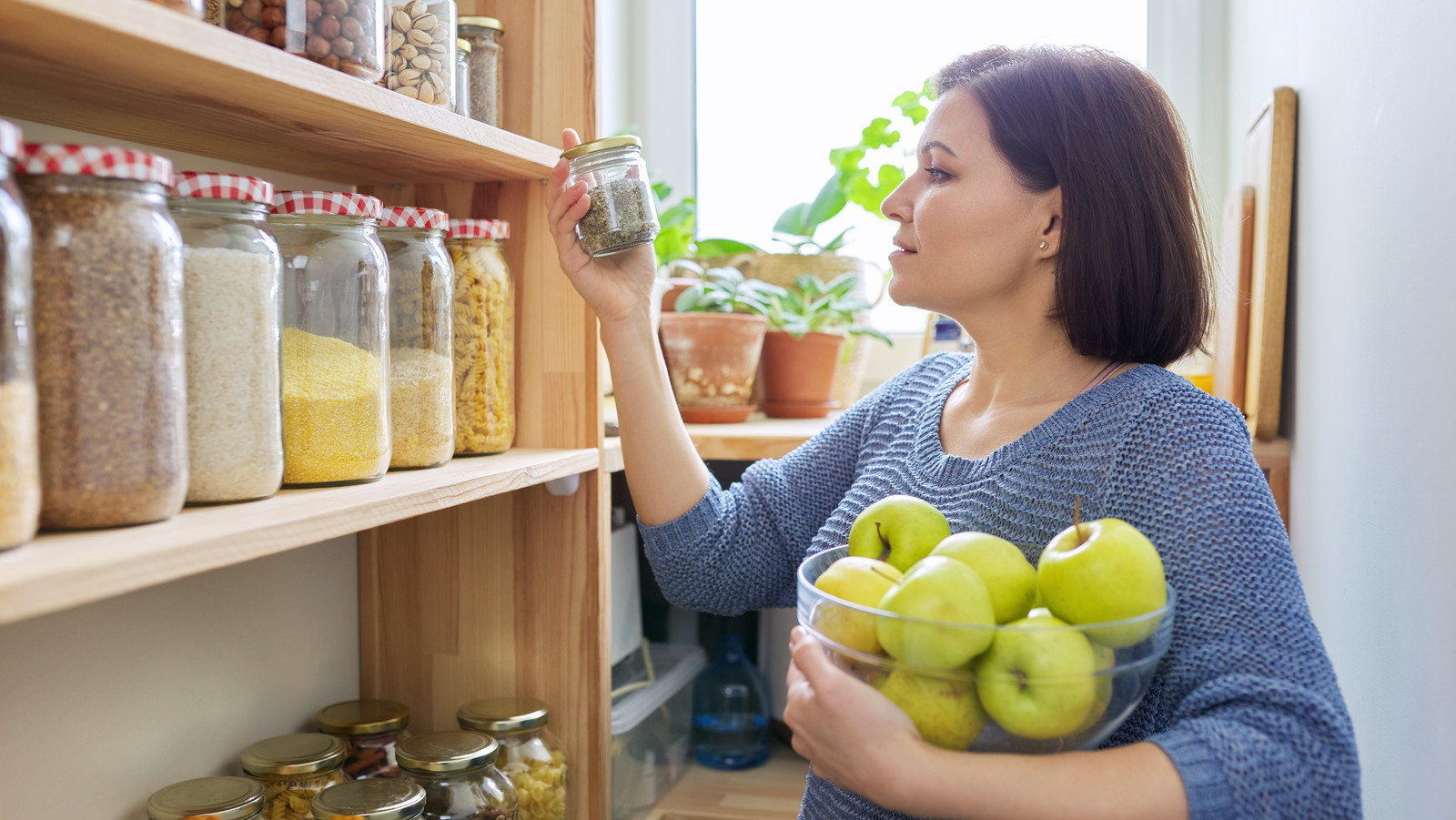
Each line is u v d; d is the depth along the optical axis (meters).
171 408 0.54
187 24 0.51
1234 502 0.68
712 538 0.98
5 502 0.45
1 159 0.45
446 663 1.08
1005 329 0.86
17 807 0.73
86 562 0.44
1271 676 0.61
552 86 0.98
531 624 1.04
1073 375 0.84
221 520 0.56
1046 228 0.81
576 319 0.98
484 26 0.94
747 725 1.50
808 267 1.63
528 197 0.99
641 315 0.95
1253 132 1.41
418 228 0.83
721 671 1.53
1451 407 0.74
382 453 0.73
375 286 0.74
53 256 0.50
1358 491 0.99
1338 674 1.08
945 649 0.56
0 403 0.45
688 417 1.44
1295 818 0.56
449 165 0.89
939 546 0.64
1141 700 0.69
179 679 0.87
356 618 1.11
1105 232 0.78
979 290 0.83
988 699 0.57
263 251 0.63
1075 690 0.55
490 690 1.06
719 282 1.52
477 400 0.92
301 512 0.58
